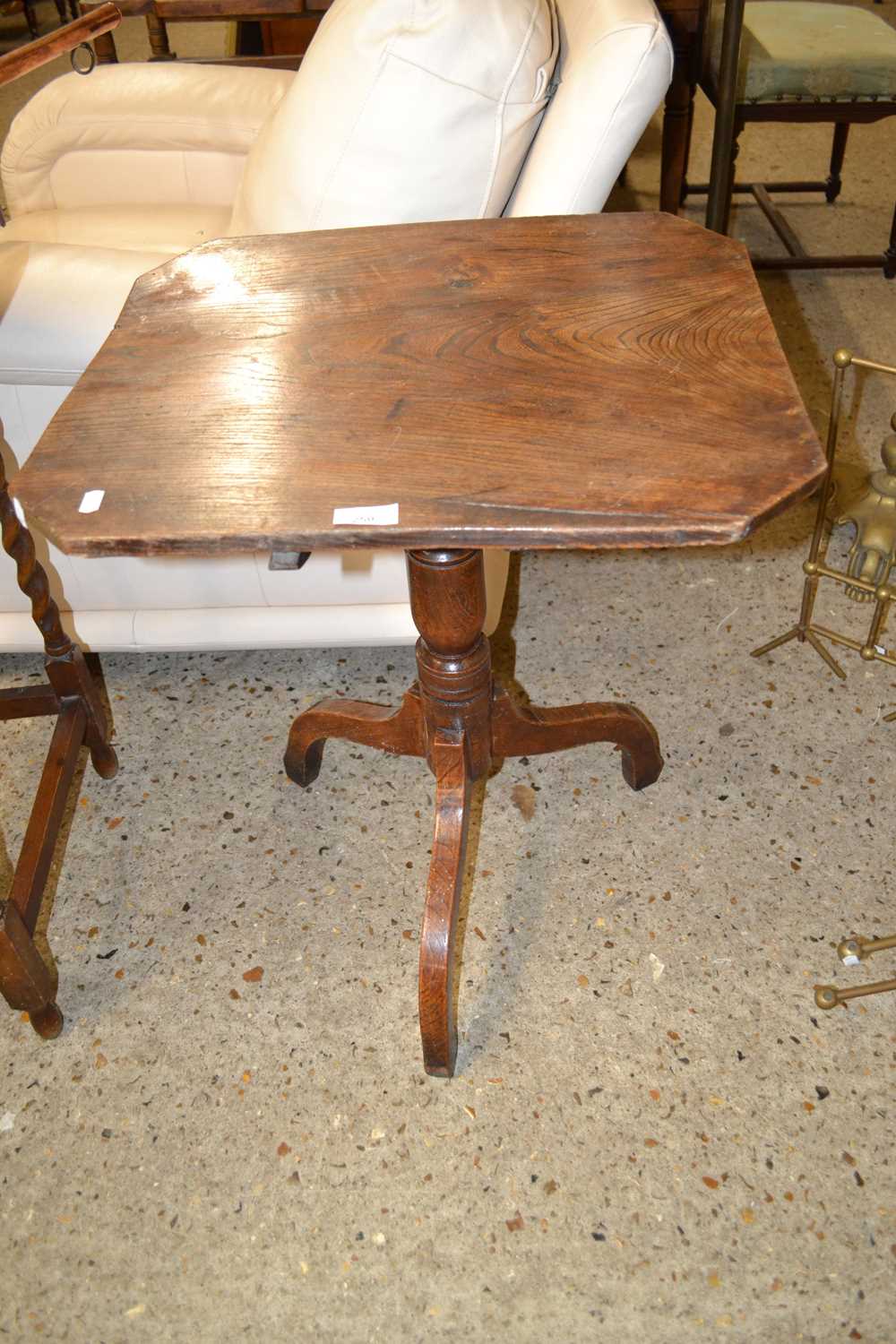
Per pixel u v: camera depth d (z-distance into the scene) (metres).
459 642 1.15
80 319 1.23
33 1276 1.05
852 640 1.59
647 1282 1.02
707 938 1.30
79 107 2.02
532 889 1.37
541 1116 1.15
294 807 1.49
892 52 2.20
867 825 1.41
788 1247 1.04
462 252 1.12
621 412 0.89
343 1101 1.17
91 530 0.81
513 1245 1.05
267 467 0.86
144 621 1.56
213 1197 1.10
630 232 1.13
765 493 0.80
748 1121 1.13
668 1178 1.09
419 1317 1.01
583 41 1.22
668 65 1.16
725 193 2.29
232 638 1.56
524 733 1.34
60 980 1.30
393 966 1.29
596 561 1.88
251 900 1.37
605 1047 1.20
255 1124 1.16
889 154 3.25
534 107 1.22
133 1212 1.09
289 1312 1.02
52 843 1.28
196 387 0.96
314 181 1.29
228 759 1.56
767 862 1.38
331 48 1.23
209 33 4.28
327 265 1.12
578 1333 0.99
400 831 1.45
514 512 0.80
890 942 1.20
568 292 1.05
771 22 2.37
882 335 2.41
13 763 1.56
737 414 0.88
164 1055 1.22
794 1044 1.19
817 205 3.00
